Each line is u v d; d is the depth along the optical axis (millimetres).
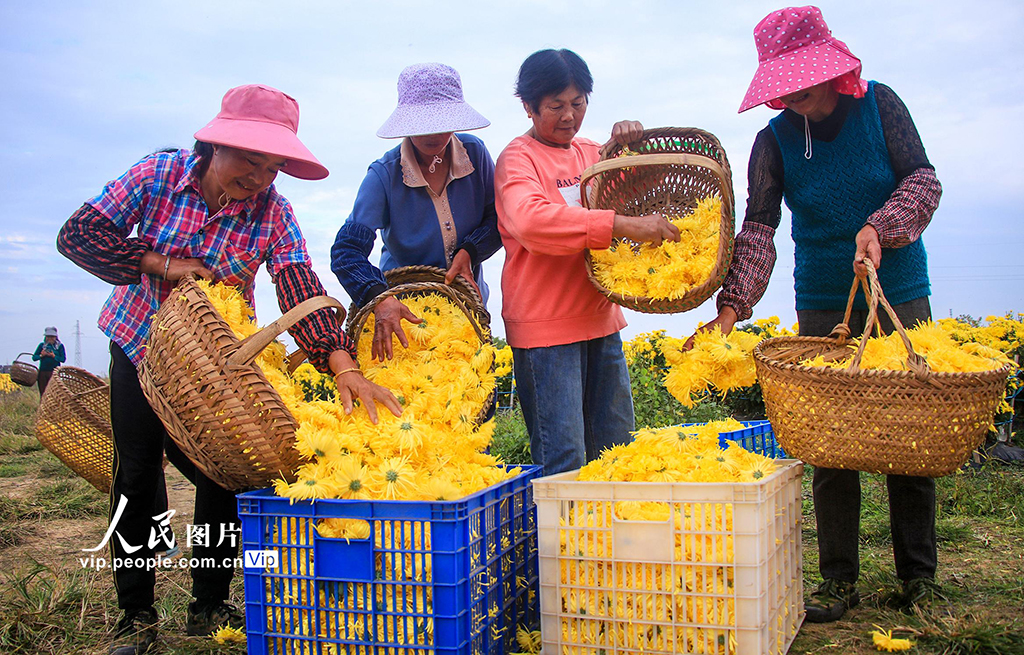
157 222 3164
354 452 2705
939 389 2525
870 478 5930
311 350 2980
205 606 3332
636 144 3555
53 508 5941
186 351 2643
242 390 2635
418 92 3545
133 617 3215
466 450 3012
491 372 3426
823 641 3047
